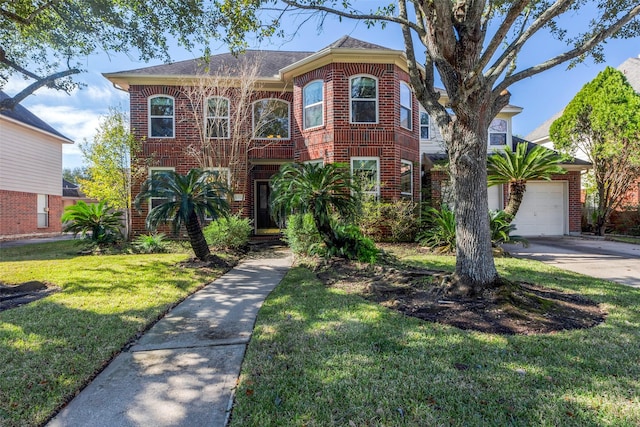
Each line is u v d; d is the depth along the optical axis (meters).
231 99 11.56
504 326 3.33
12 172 14.48
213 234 8.66
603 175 12.18
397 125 10.50
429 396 2.21
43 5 6.08
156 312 3.94
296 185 6.86
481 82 4.04
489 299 3.94
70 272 6.11
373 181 9.92
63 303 4.25
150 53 7.10
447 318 3.57
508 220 8.25
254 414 2.08
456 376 2.44
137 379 2.52
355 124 10.21
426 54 4.79
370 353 2.81
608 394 2.21
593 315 3.68
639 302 4.13
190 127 11.57
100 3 6.12
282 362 2.71
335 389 2.31
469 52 4.11
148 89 11.46
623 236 12.23
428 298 4.21
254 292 4.95
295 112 11.36
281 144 12.05
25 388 2.35
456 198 4.42
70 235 17.42
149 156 11.42
